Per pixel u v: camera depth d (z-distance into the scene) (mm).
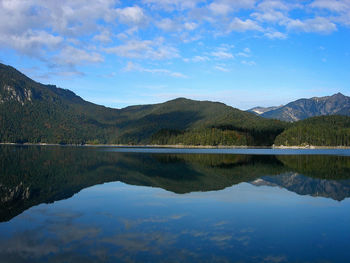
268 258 14820
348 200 28734
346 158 92438
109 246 16219
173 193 32094
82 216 22547
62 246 16219
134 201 27844
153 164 68688
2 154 108062
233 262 14312
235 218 22141
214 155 109562
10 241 17016
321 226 20266
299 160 83250
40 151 142000
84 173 50719
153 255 15055
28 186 37094
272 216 22750
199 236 17953
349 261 14531
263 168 59625
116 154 115938
